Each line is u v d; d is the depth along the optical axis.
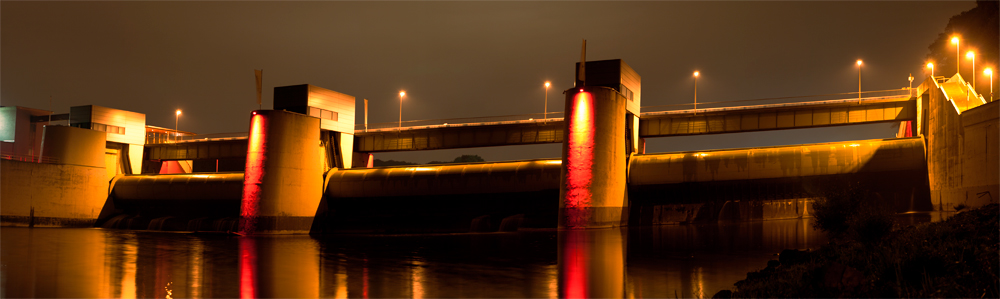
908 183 60.81
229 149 88.69
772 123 66.56
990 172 44.44
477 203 71.25
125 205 84.56
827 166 59.69
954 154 51.22
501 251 41.22
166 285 30.41
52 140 78.38
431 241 52.44
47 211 76.44
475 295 25.98
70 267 37.16
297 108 71.75
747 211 63.38
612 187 58.59
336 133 77.69
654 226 59.66
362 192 71.94
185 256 43.09
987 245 19.09
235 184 76.31
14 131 94.38
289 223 66.31
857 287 17.84
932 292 16.52
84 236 62.28
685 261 33.03
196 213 80.69
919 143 59.12
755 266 30.72
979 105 47.53
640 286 26.22
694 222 63.84
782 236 43.84
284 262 38.97
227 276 33.16
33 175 75.00
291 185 66.88
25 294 28.19
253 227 64.62
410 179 70.81
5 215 72.12
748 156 61.88
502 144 75.38
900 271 17.78
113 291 28.84
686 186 64.38
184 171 106.44
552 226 65.88
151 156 94.62
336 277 32.22
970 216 25.39
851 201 29.42
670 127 70.00
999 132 43.12
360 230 71.88
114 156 89.31
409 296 26.36
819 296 18.30
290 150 66.94
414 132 80.25
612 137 58.94
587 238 47.41
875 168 58.94
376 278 31.47
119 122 89.44
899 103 63.06
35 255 43.34
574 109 58.97
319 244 52.09
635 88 67.38
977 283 16.53
